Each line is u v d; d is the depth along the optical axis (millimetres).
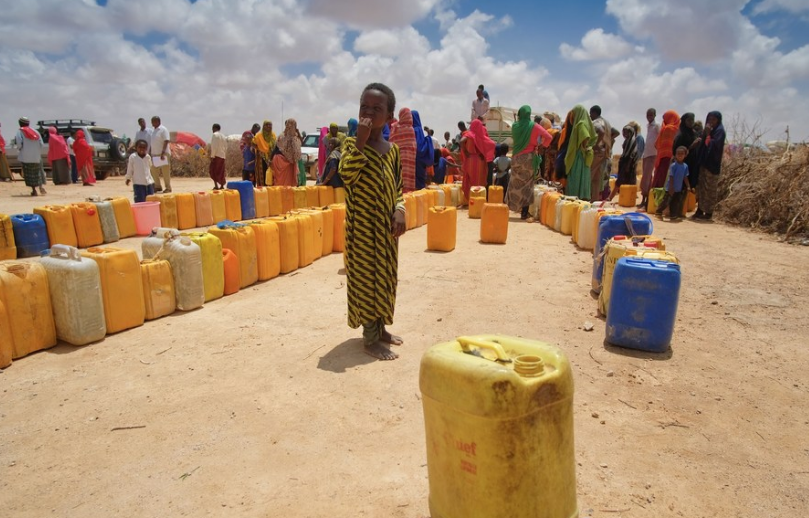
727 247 8406
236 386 3812
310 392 3715
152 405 3541
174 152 27219
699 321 5137
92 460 2947
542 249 8523
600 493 2654
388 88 4008
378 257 4125
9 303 4172
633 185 13773
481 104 17438
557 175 11664
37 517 2508
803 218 9172
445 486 2021
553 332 4840
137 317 5016
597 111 11938
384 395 3670
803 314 5309
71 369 4090
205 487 2721
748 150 12336
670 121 11773
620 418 3367
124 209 9281
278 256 6922
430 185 13539
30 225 7750
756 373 4027
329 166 11344
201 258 5652
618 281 4383
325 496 2646
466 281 6586
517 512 1877
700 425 3297
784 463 2920
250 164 15727
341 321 5207
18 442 3117
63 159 19406
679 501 2604
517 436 1818
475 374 1825
